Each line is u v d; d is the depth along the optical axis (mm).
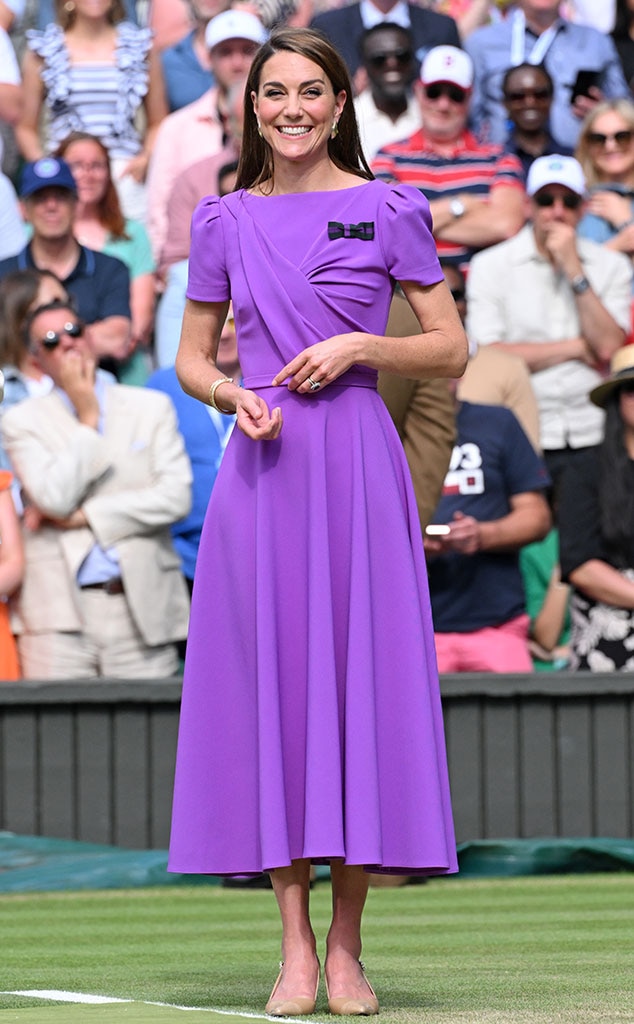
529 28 33781
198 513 25203
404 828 10500
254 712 10633
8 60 33062
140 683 22750
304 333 10789
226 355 24500
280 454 10734
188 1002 10906
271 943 15305
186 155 31875
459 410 24344
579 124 33438
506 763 23312
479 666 23766
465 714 23281
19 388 25422
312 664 10445
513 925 16562
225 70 31375
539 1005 10523
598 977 12164
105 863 21531
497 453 24219
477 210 30516
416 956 13781
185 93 33188
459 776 23234
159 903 19484
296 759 10531
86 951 14664
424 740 10562
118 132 33031
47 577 23203
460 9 35312
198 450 25312
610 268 30344
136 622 23281
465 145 31125
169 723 22938
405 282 11062
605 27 35531
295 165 11039
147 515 23391
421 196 11031
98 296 28984
